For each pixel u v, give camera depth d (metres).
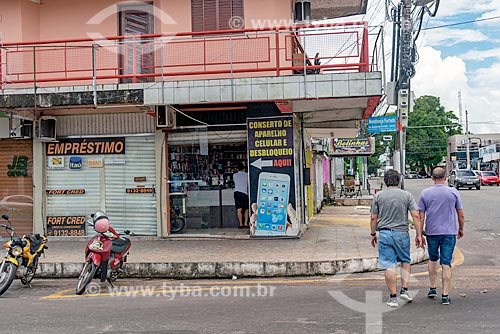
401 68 15.29
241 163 13.38
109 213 13.35
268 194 12.63
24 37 13.14
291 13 13.09
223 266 9.73
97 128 13.39
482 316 6.35
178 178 13.39
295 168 12.73
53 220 13.48
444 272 7.06
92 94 11.49
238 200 13.40
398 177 7.27
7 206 13.60
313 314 6.66
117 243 8.95
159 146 13.12
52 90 11.77
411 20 15.29
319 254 10.48
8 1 13.16
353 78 11.09
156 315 6.80
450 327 5.90
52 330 6.14
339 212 21.81
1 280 8.35
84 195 13.43
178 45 12.66
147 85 11.45
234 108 12.88
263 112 12.67
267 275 9.66
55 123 13.37
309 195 18.06
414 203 7.16
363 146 28.14
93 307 7.37
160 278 9.80
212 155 13.37
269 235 12.62
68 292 8.59
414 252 10.86
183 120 13.19
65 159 13.48
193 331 5.99
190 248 11.55
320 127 15.94
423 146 77.44
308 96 11.13
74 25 13.30
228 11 12.79
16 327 6.29
